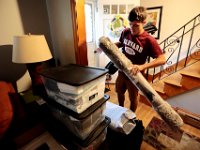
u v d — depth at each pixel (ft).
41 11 5.32
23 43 3.66
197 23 8.35
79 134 2.86
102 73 2.79
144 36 4.10
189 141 4.90
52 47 6.01
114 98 7.97
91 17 10.00
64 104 2.80
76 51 4.41
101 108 3.08
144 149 4.63
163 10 9.29
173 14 9.04
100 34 9.29
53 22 5.36
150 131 5.36
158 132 5.31
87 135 2.90
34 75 4.23
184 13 8.68
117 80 5.26
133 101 5.10
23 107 3.78
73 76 2.64
